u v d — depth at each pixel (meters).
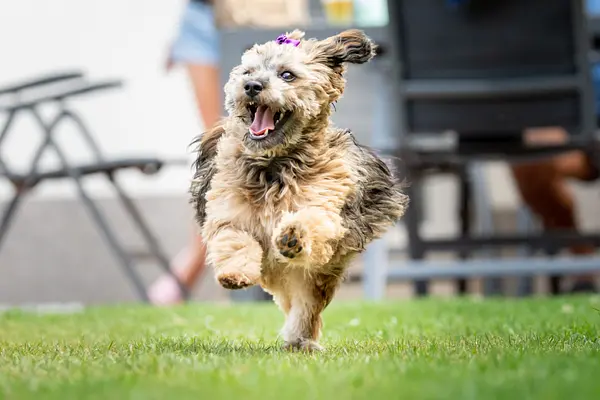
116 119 19.36
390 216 7.45
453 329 8.49
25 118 18.95
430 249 14.08
